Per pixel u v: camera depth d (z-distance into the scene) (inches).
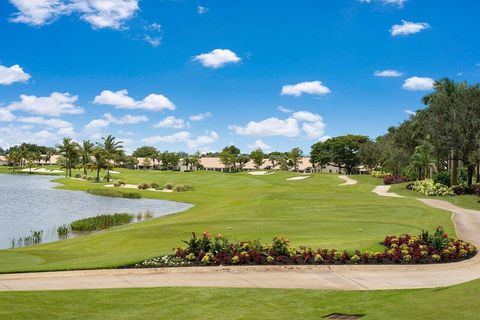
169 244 851.4
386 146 3624.5
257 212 1502.2
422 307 369.7
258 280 511.2
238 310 400.8
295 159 6820.9
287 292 462.0
